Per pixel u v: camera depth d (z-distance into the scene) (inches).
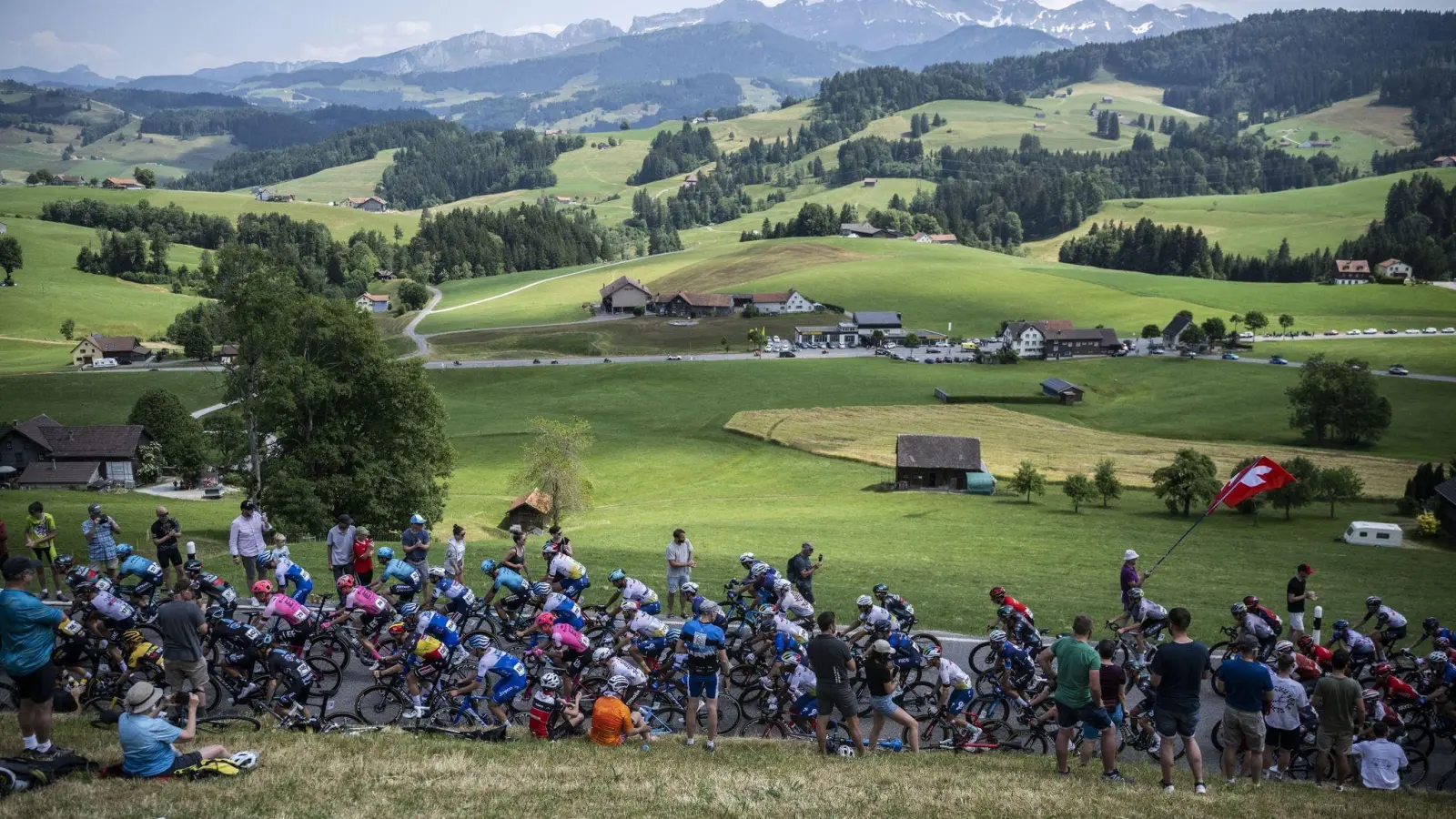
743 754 821.2
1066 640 786.2
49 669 701.3
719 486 4490.7
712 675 836.6
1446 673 916.6
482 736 839.7
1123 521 3649.1
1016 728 917.2
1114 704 778.8
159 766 684.7
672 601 1264.8
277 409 2322.8
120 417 5940.0
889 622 924.0
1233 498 1440.7
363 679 997.2
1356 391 5270.7
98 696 884.6
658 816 652.1
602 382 6879.9
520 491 4217.5
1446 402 6136.8
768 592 1094.4
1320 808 728.3
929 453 4446.4
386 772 720.3
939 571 1886.1
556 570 1061.8
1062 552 2714.1
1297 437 5536.4
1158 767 854.5
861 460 4896.7
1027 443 5280.5
